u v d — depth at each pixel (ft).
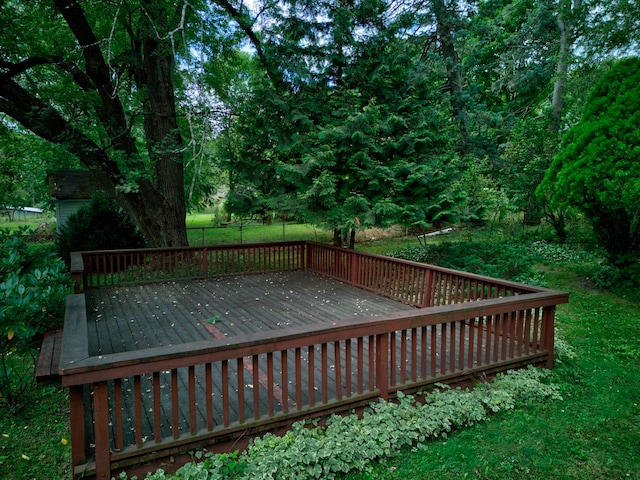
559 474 8.16
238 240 46.44
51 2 23.63
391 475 8.05
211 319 17.58
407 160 26.11
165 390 10.98
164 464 7.86
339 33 25.35
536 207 35.19
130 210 29.60
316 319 17.93
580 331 17.02
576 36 37.96
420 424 9.31
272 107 25.91
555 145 35.09
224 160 26.58
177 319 17.93
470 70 52.37
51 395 11.92
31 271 15.94
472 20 47.50
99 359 7.13
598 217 22.56
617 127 19.36
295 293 22.88
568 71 39.88
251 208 26.50
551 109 38.86
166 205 30.22
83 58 26.18
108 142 27.76
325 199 24.76
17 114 24.27
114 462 7.36
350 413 9.82
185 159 29.99
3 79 23.44
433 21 40.96
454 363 11.59
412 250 33.68
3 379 11.30
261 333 8.85
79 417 7.18
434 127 26.99
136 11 26.22
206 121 19.70
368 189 25.64
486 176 37.99
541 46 47.83
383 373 10.18
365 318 10.08
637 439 9.39
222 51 29.55
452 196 25.45
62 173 45.37
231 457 8.04
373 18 26.66
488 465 8.38
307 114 26.58
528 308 12.50
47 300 13.92
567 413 10.50
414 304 19.83
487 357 12.11
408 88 27.27
